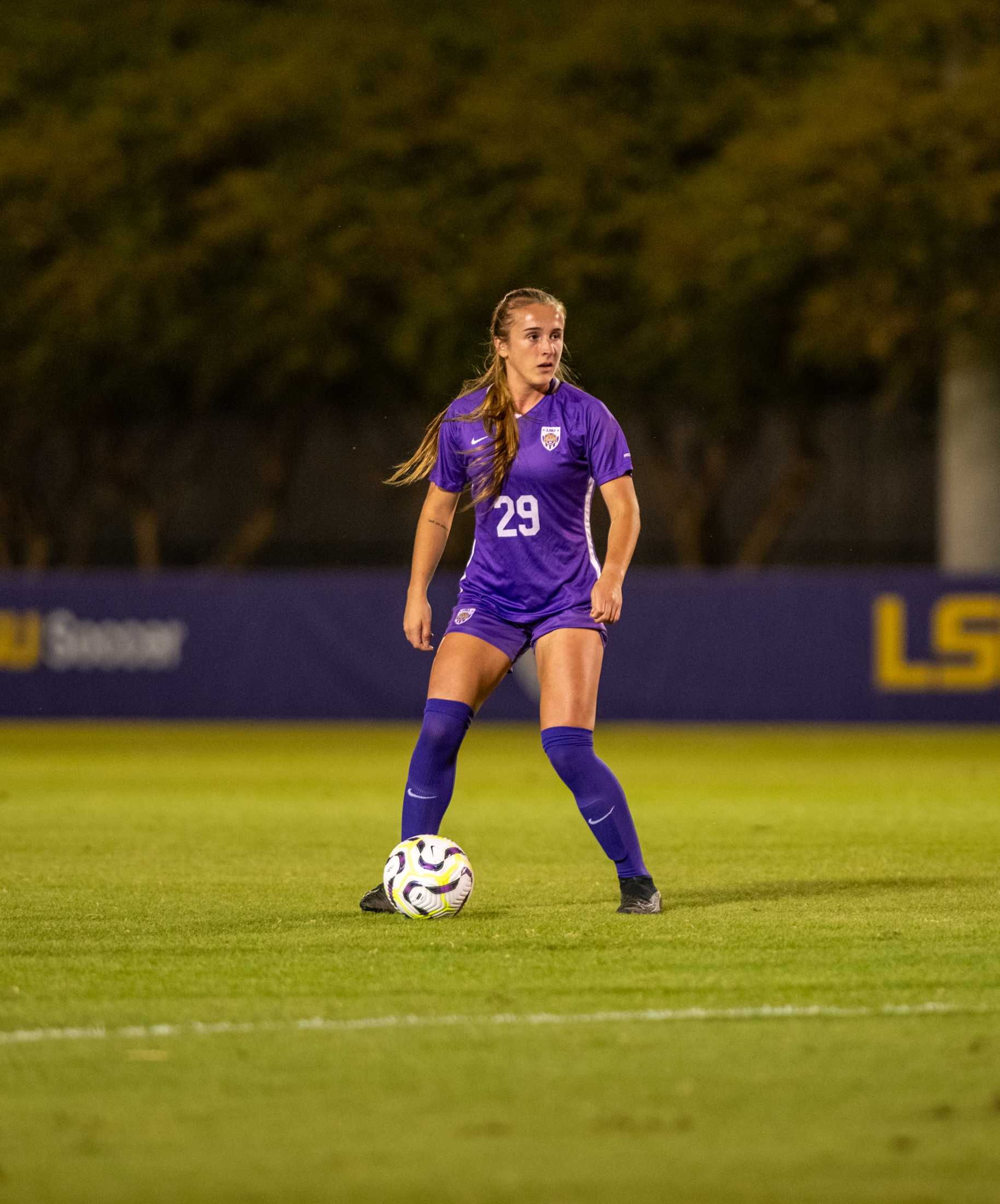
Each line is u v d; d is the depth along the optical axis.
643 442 120.94
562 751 24.89
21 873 30.36
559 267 100.69
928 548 120.12
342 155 103.44
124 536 128.50
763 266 93.50
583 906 25.97
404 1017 18.47
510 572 24.84
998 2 95.00
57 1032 17.89
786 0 108.06
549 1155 14.02
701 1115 15.02
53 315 102.38
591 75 105.75
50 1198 13.15
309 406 114.75
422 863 24.66
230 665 76.88
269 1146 14.29
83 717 77.38
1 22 112.06
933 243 92.12
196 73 106.44
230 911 25.70
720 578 74.50
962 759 60.56
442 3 112.25
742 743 67.81
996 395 94.81
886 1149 14.14
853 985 20.05
